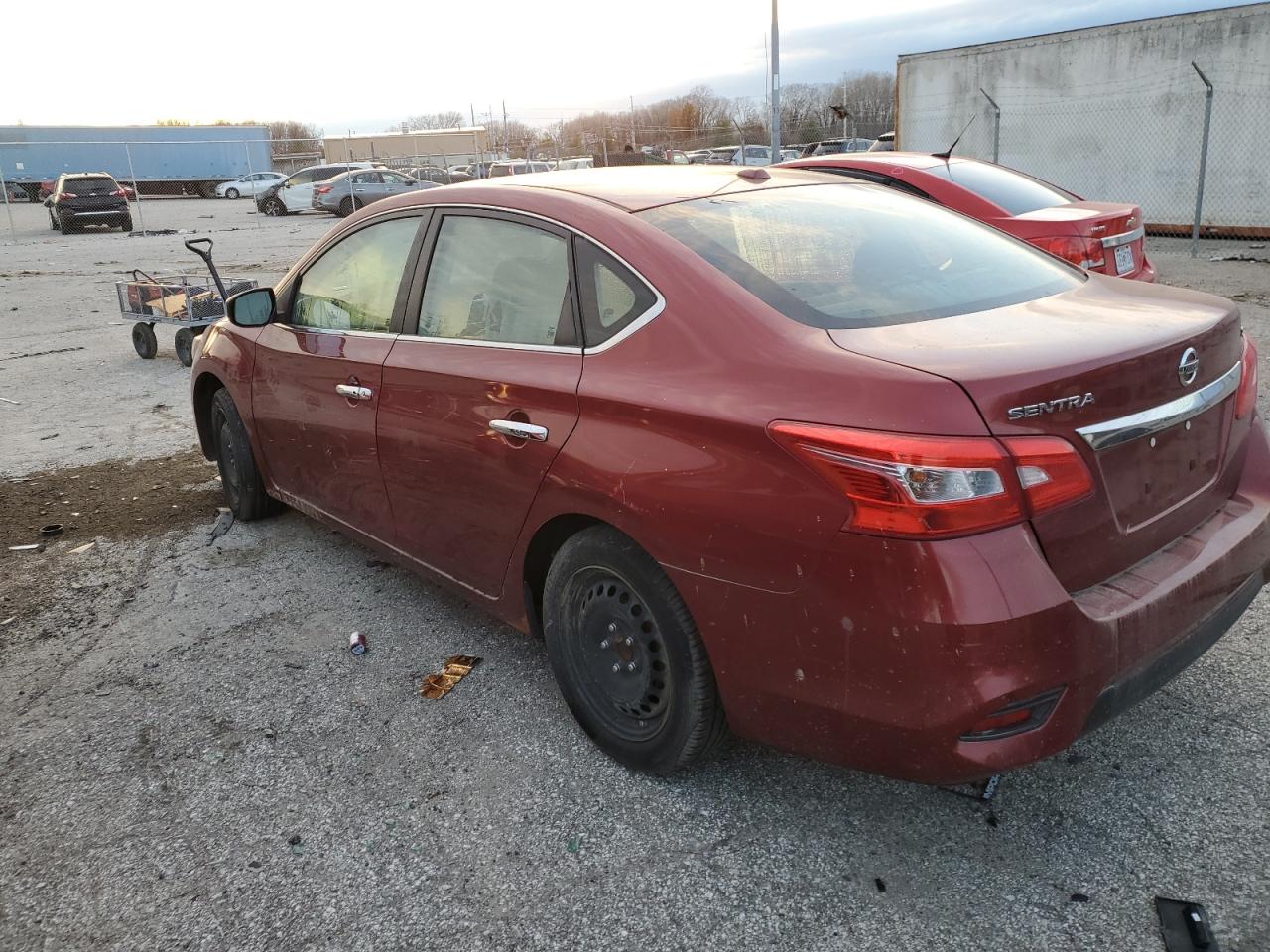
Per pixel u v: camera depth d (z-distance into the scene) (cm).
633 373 252
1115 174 1480
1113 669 210
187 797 280
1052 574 201
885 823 254
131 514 525
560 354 276
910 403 200
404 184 2923
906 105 1675
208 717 322
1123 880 229
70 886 248
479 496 303
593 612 275
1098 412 209
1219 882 226
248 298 404
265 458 450
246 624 388
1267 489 267
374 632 377
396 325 346
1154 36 1395
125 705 332
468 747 298
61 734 317
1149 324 236
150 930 232
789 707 225
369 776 286
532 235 297
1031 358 208
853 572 204
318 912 235
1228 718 287
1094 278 296
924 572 196
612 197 292
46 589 432
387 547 368
